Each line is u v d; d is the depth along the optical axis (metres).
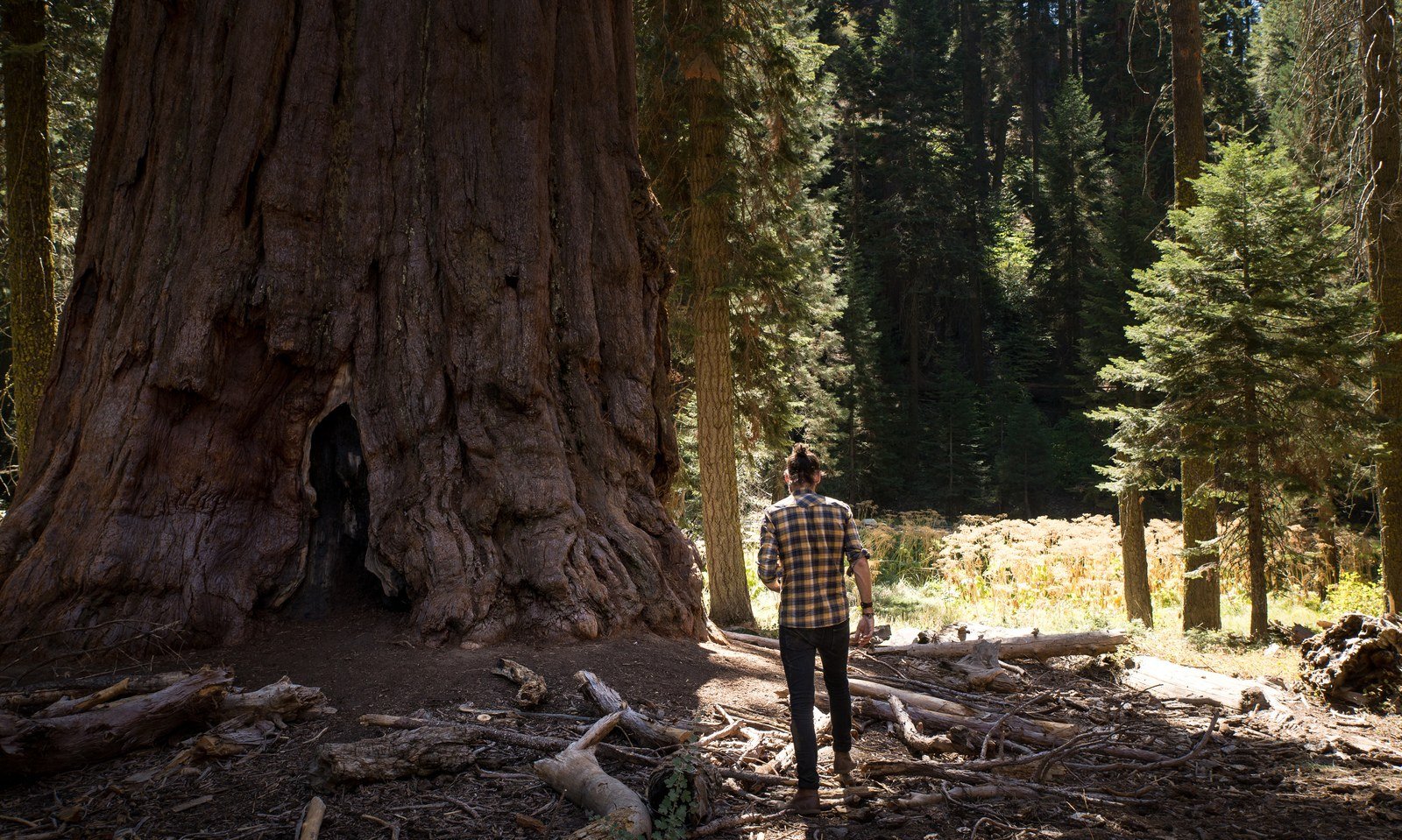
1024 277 45.34
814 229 16.22
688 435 15.85
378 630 5.75
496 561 5.86
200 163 6.09
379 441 6.13
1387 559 9.84
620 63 8.09
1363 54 10.21
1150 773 4.83
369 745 3.90
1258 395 10.00
